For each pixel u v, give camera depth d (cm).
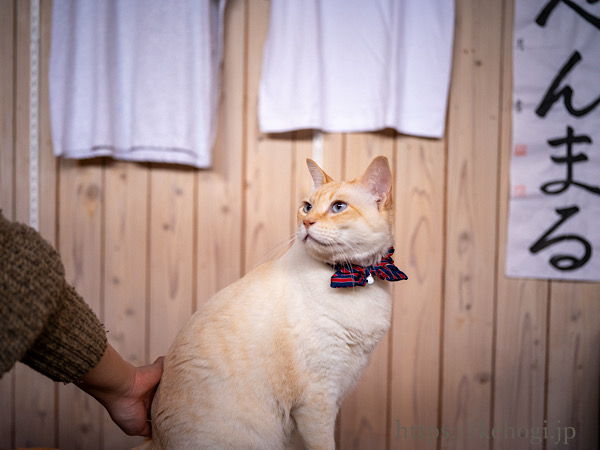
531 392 141
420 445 141
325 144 140
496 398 141
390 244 90
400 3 131
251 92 141
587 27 133
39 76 142
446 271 141
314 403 83
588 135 135
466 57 139
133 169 143
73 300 64
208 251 143
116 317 145
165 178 143
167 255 144
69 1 135
